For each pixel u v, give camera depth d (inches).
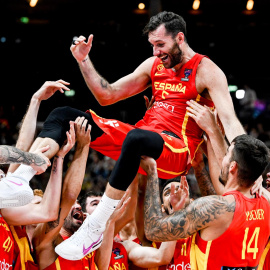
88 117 121.4
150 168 112.8
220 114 119.5
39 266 124.3
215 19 503.5
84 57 124.2
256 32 508.4
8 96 494.3
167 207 138.6
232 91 522.9
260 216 107.0
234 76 519.8
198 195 330.0
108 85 128.3
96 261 130.9
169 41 120.8
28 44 494.3
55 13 496.4
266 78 520.1
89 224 113.7
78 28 490.3
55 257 124.7
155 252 135.1
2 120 467.5
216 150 121.0
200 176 134.6
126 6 490.0
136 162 110.2
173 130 124.6
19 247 119.5
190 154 125.0
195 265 112.1
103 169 389.4
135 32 474.6
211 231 104.3
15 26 496.1
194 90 123.7
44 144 112.9
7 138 440.8
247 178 106.0
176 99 125.6
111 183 111.3
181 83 124.8
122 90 131.0
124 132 122.5
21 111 488.4
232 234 103.3
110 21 490.6
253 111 497.0
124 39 474.0
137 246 141.2
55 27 494.9
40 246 122.2
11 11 495.5
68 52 489.1
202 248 108.3
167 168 122.0
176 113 125.3
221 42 508.1
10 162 99.9
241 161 105.3
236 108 507.5
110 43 473.7
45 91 126.2
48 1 494.6
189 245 136.6
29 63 493.7
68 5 495.8
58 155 115.9
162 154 117.9
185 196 114.1
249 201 106.1
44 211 113.4
